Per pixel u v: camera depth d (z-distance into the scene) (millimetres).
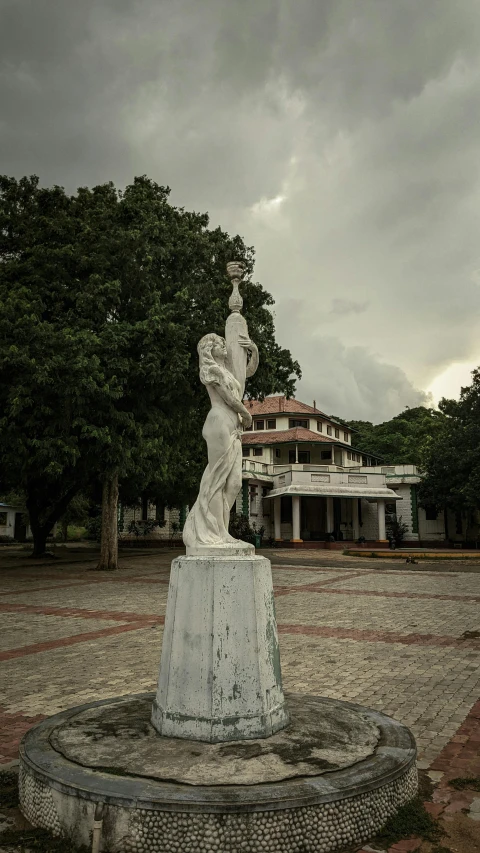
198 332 18469
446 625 10484
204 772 3551
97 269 18375
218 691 4086
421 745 4895
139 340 17578
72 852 3270
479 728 5273
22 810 3760
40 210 20109
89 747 3961
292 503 38562
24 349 15883
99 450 17719
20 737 5137
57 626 10508
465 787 4109
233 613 4191
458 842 3430
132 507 40344
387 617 11352
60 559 27719
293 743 4035
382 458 52375
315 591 15367
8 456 17422
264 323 21594
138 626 10422
